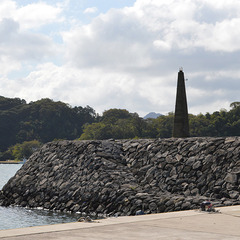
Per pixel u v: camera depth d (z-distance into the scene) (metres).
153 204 22.45
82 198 26.94
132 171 28.98
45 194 29.94
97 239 7.03
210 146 26.44
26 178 32.91
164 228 8.38
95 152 31.28
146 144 31.05
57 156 33.75
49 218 23.70
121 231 7.95
